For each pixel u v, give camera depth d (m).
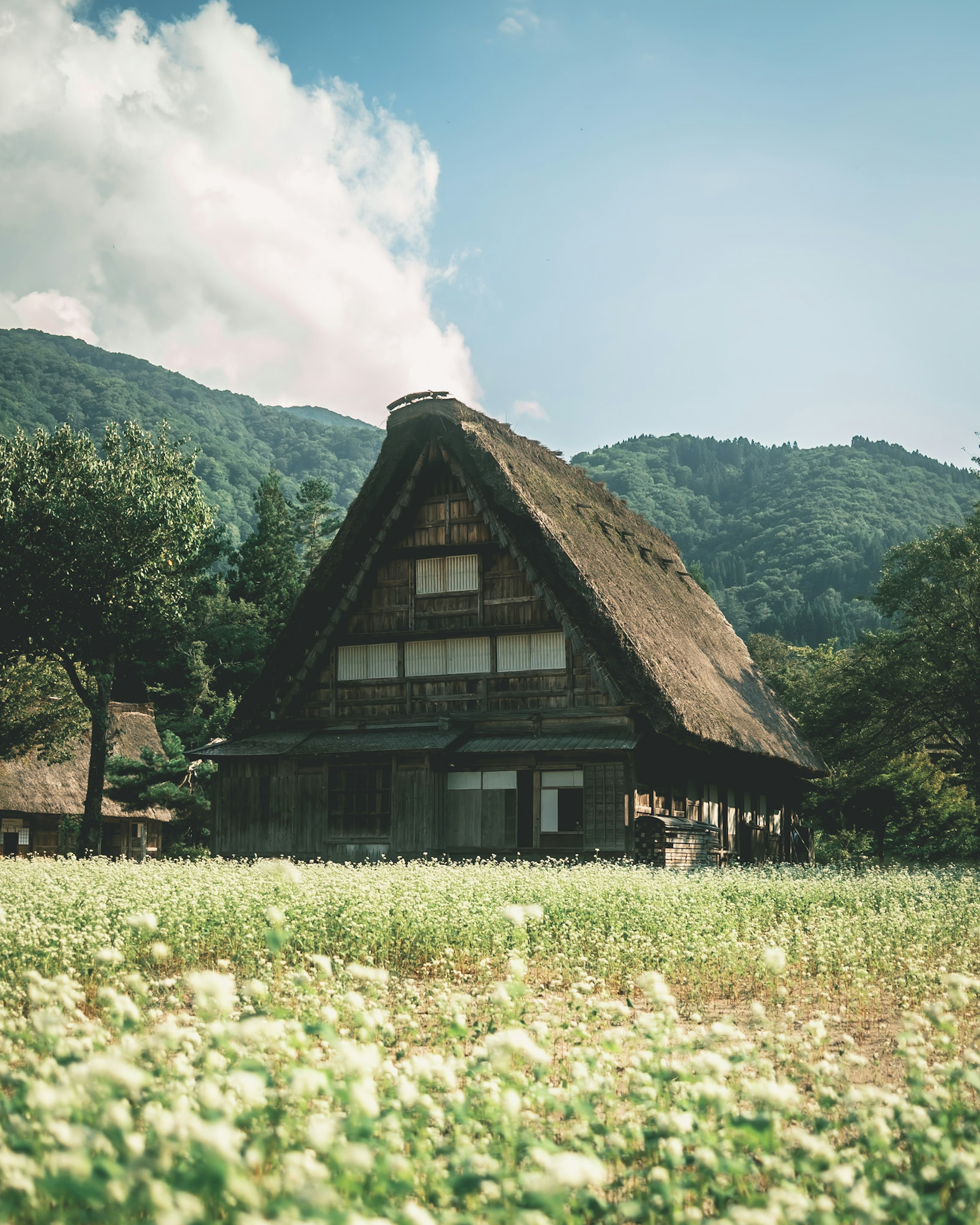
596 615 21.05
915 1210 3.07
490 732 22.12
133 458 27.17
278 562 55.53
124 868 14.11
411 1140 3.64
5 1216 2.61
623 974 8.81
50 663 30.11
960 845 36.59
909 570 31.00
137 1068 3.31
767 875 16.58
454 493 23.38
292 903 9.46
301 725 24.03
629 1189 3.64
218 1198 2.93
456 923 9.03
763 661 58.12
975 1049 6.42
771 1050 4.98
